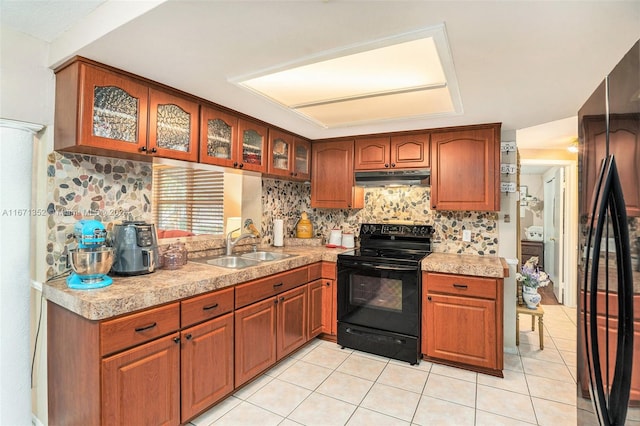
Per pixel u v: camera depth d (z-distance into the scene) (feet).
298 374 8.41
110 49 5.27
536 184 22.30
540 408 7.03
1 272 5.43
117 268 6.44
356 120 9.45
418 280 8.99
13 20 5.28
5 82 5.49
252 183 10.85
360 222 12.05
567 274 14.88
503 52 5.20
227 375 6.96
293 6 4.14
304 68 6.26
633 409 3.05
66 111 5.72
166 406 5.75
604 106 3.70
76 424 5.27
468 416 6.75
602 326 3.67
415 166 10.22
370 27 4.63
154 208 8.41
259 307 7.82
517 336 10.37
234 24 4.57
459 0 3.97
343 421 6.56
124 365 5.15
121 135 6.02
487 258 9.70
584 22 4.33
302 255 9.77
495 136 9.24
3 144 5.41
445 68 5.79
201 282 6.29
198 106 7.47
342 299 10.05
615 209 3.36
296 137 11.02
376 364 8.99
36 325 6.15
